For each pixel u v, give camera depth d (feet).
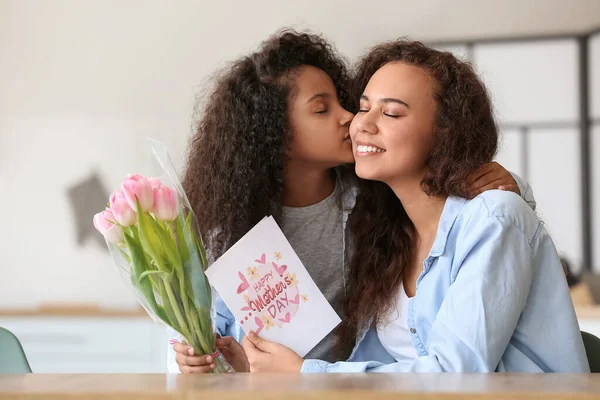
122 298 17.90
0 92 18.79
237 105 5.71
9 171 18.52
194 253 4.73
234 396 2.81
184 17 18.84
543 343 4.74
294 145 5.65
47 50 18.83
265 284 4.98
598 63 19.60
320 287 5.97
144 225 4.54
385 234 5.55
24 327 14.19
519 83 20.04
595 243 20.22
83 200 18.28
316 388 2.92
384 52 5.57
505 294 4.47
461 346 4.35
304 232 5.88
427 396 2.74
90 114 18.72
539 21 19.22
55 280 18.06
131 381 3.23
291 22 18.86
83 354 14.08
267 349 4.89
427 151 5.17
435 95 5.17
